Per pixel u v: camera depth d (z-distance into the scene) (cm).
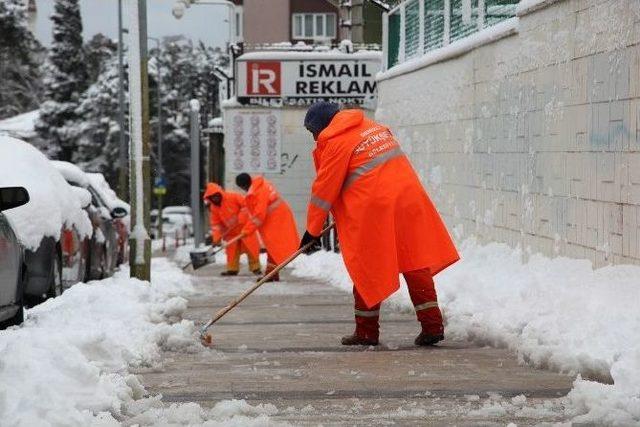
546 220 1445
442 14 2122
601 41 1244
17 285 1242
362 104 3691
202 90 13925
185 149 12025
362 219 1115
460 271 1600
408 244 1120
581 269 1283
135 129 1927
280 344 1164
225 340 1200
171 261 3831
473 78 1820
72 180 2169
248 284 2169
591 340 956
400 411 780
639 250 1137
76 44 11281
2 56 11781
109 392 798
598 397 767
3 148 1639
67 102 11231
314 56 3725
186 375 955
